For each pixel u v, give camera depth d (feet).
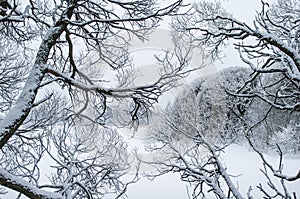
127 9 17.71
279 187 39.68
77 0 16.29
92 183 23.11
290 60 21.54
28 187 11.67
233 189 22.40
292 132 40.65
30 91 13.73
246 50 22.90
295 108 21.42
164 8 15.75
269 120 45.73
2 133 12.25
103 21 15.93
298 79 19.61
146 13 17.78
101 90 15.85
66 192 16.84
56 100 26.30
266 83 39.19
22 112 13.10
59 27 15.60
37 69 14.56
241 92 28.78
